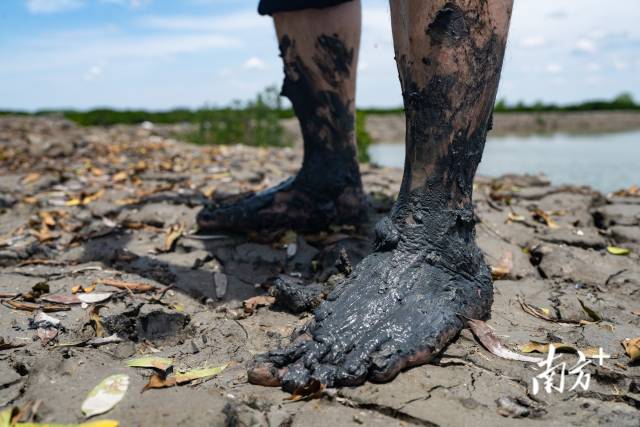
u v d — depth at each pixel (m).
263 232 1.01
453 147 0.65
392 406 0.52
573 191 1.38
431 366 0.59
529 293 0.82
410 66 0.64
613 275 0.88
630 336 0.68
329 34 0.88
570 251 0.96
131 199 1.33
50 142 2.43
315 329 0.60
